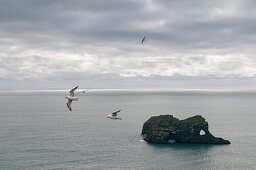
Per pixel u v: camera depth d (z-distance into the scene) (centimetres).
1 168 10319
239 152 12688
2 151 12462
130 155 12119
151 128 14850
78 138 15288
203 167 10694
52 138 15225
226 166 10831
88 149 12988
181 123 14538
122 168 10494
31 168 10344
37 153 12206
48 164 10806
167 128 14450
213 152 12650
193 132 14275
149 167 10644
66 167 10506
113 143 14212
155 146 13638
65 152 12425
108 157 11812
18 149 12800
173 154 12325
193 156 12050
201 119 14512
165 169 10469
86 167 10531
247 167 10719
